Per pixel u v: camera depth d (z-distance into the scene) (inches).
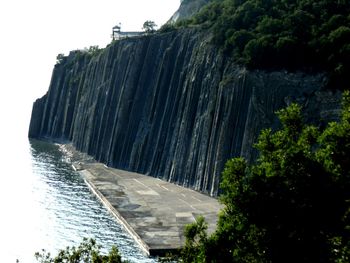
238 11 4950.8
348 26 3924.7
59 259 1368.1
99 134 6781.5
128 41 6820.9
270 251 997.2
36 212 3909.9
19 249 3075.8
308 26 4178.2
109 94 6781.5
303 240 981.2
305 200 990.4
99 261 1255.5
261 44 4217.5
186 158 4943.4
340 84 3725.4
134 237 3284.9
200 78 5059.1
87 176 5354.3
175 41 5871.1
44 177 5378.9
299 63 4045.3
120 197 4308.6
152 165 5502.0
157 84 5895.7
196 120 4911.4
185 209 3880.4
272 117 4028.1
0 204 4124.0
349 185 1020.5
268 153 1085.8
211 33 5206.7
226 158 4308.6
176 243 3078.2
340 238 1014.4
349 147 1053.8
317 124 3722.9
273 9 4763.8
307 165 1003.9
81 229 3476.9
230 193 1037.2
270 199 1002.1
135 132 6087.6
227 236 1088.2
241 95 4308.6
